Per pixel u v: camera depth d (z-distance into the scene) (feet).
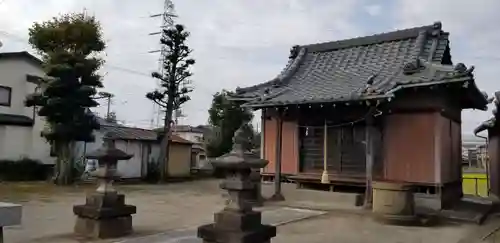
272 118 45.62
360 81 39.86
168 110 74.59
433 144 36.22
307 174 42.39
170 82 73.31
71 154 61.41
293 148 44.11
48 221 29.45
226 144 84.53
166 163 76.28
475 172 72.13
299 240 24.16
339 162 40.96
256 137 78.79
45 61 60.39
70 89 57.67
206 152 89.97
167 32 72.64
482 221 32.40
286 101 38.04
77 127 57.82
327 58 49.21
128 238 23.68
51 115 56.95
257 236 17.04
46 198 43.47
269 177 45.62
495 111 50.67
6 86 68.74
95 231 23.45
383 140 38.75
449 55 45.44
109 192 24.16
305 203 38.96
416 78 34.37
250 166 17.30
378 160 38.70
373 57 44.93
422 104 37.01
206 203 41.93
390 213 30.19
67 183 59.72
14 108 69.51
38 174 67.46
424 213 33.22
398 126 38.14
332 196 39.11
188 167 85.61
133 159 73.36
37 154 70.33
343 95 35.55
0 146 65.92
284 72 49.47
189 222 29.86
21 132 68.64
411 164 37.14
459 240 25.11
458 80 31.01
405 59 41.52
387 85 34.86
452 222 31.63
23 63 71.31
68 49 60.95
